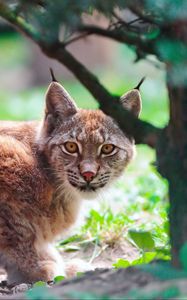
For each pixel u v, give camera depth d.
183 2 6.18
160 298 6.30
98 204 13.71
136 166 18.94
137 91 11.40
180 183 7.05
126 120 7.64
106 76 44.44
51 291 6.90
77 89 39.84
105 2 6.74
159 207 13.07
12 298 7.12
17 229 10.80
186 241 6.98
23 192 10.88
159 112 29.25
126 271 7.14
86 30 7.34
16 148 11.14
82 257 12.13
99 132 11.13
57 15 6.59
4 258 10.98
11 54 51.69
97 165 11.06
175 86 6.91
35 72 45.34
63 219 11.46
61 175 11.20
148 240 9.12
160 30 6.84
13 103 35.19
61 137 11.20
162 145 7.23
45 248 11.28
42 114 12.08
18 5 7.38
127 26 7.18
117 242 12.24
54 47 7.56
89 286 6.87
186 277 6.73
